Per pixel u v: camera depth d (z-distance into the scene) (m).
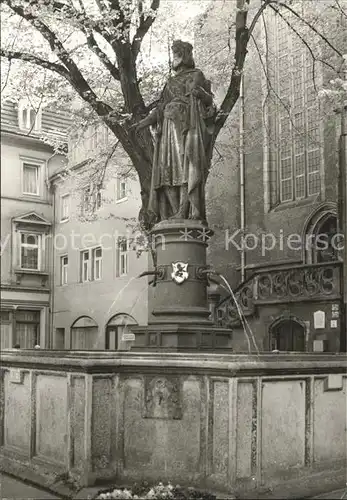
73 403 8.87
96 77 16.83
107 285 30.56
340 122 21.55
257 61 24.41
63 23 14.82
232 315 22.69
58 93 16.81
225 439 8.04
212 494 7.93
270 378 8.33
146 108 14.11
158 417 8.50
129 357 8.70
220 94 24.81
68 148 21.22
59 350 10.08
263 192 24.66
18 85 16.50
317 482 8.67
